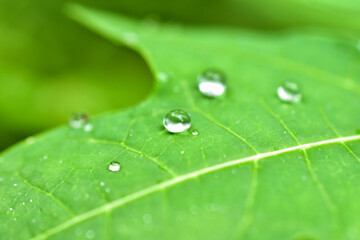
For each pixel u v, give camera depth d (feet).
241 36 0.56
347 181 0.46
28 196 0.46
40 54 0.68
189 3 0.65
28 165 0.48
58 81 0.68
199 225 0.44
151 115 0.50
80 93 0.67
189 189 0.45
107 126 0.49
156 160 0.47
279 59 0.55
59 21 0.68
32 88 0.66
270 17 0.63
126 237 0.44
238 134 0.48
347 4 0.58
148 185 0.45
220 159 0.46
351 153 0.47
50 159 0.48
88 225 0.44
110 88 0.68
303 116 0.50
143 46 0.55
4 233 0.45
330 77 0.53
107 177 0.46
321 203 0.45
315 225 0.44
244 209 0.44
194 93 0.51
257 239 0.44
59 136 0.49
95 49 0.69
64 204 0.45
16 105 0.65
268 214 0.44
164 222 0.44
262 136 0.48
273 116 0.49
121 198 0.45
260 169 0.46
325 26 0.60
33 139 0.49
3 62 0.66
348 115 0.50
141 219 0.44
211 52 0.55
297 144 0.48
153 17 0.66
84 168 0.47
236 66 0.54
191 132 0.48
